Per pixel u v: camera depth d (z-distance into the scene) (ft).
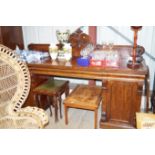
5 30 7.97
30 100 8.08
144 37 8.04
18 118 5.41
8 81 5.51
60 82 8.69
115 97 7.02
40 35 9.29
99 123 7.78
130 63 6.67
